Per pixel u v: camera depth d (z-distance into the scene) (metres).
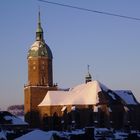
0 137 64.50
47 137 48.75
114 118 127.88
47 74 146.12
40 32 147.62
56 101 137.38
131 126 132.25
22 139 48.44
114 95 132.25
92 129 72.19
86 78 158.00
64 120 131.12
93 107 126.25
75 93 136.88
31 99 143.50
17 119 123.31
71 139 68.94
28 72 146.62
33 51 145.38
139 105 138.12
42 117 138.50
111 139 76.50
